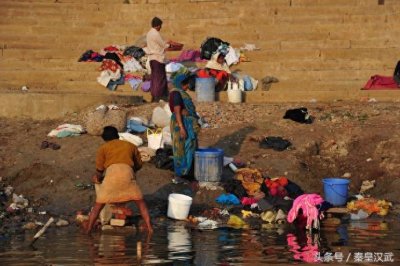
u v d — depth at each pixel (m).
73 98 32.56
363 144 29.33
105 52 40.62
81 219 24.02
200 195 26.11
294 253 19.91
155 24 35.28
